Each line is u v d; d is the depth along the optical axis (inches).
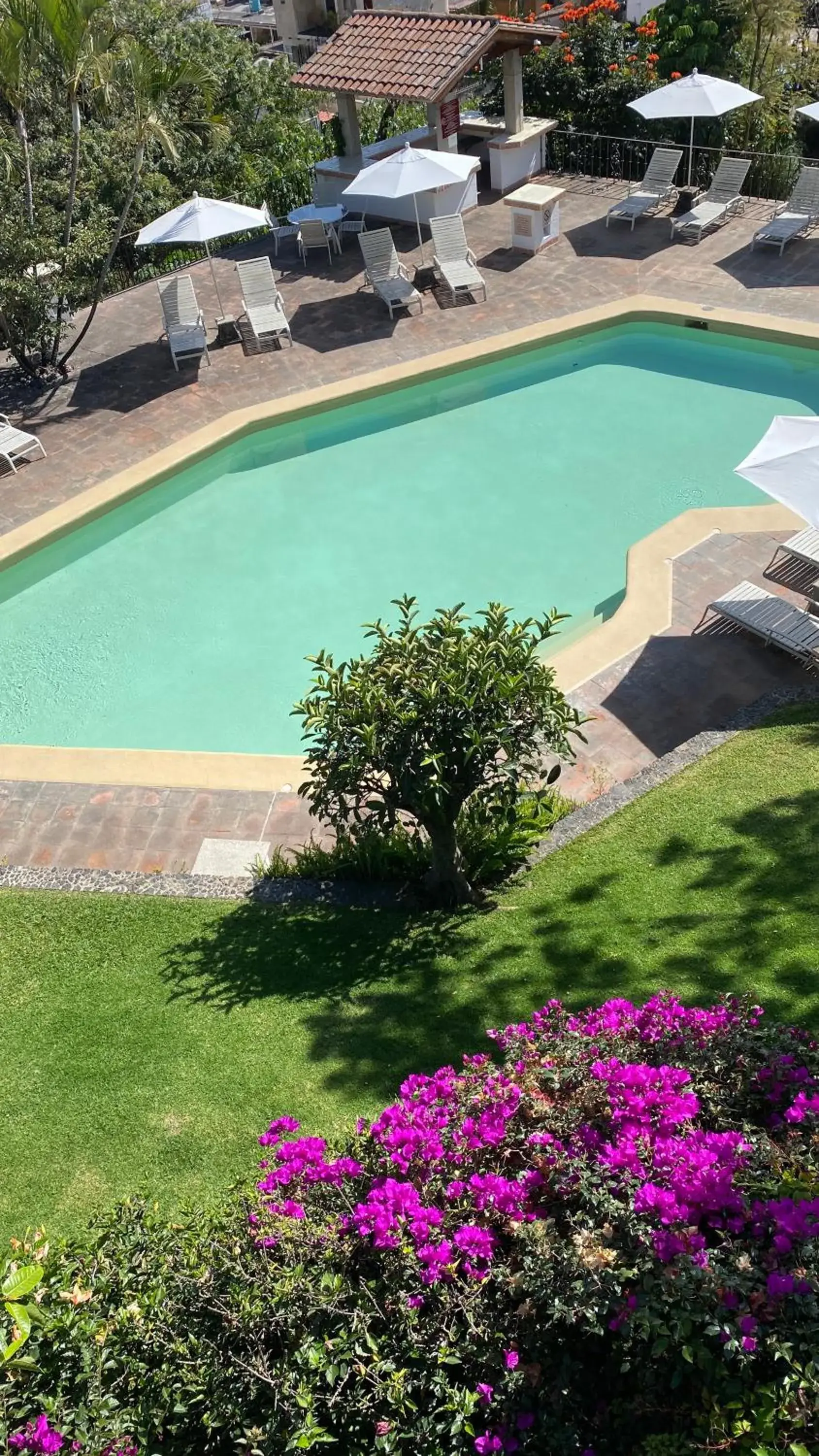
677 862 320.8
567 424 619.8
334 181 838.5
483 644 290.4
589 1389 156.8
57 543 557.6
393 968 299.4
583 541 528.4
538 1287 157.2
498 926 309.7
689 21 892.0
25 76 621.6
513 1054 206.1
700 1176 164.2
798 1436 136.3
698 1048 196.9
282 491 591.2
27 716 466.3
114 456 603.2
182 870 364.8
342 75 801.6
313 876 349.1
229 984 302.7
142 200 839.1
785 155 819.4
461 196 823.1
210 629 502.9
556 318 687.7
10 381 687.1
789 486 389.7
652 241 770.8
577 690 419.5
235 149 987.3
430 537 544.1
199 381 668.7
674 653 432.5
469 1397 151.9
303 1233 171.9
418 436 625.6
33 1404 159.2
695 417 612.7
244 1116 253.9
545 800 349.7
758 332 650.2
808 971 261.7
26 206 654.5
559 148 884.6
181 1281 168.7
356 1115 245.3
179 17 1101.7
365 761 284.0
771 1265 151.6
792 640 409.4
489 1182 172.2
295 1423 152.3
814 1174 164.1
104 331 737.6
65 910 341.7
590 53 874.1
